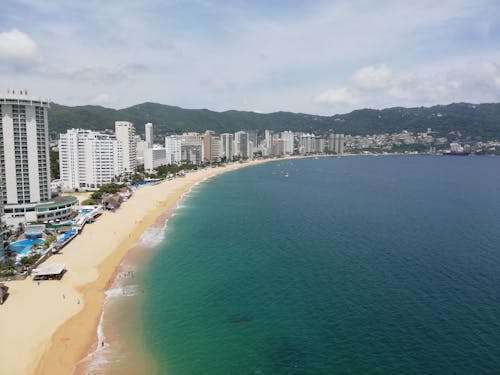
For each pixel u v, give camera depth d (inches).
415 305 3346.5
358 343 2797.7
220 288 3801.7
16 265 4200.3
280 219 6825.8
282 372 2506.2
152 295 3656.5
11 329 2979.8
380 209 7691.9
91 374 2488.9
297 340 2861.7
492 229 5944.9
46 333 2935.5
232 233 5866.1
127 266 4421.8
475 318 3100.4
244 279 4018.2
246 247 5128.0
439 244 5123.0
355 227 6151.6
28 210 6107.3
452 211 7421.3
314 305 3395.7
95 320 3166.8
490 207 7815.0
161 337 2925.7
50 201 6466.5
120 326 3078.2
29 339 2849.4
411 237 5497.1
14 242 5177.2
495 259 4495.6
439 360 2576.3
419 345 2751.0
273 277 4055.1
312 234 5738.2
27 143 6112.2
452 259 4507.9
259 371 2517.2
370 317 3159.5
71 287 3791.8
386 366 2534.5
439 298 3474.4
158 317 3233.3
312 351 2723.9
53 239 5049.2
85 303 3462.1
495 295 3516.2
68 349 2746.1
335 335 2910.9
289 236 5644.7
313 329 3009.4
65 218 6422.2
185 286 3863.2
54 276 4008.4
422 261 4451.3
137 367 2564.0
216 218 6958.7
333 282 3882.9
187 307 3412.9
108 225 6343.5
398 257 4603.8
